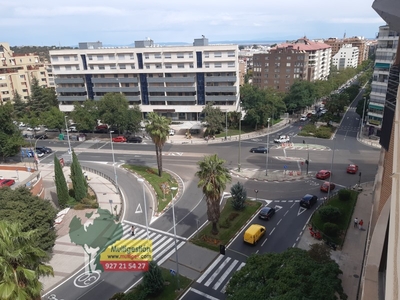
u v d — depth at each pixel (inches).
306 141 3038.9
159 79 3681.1
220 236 1470.2
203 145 3021.7
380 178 1267.2
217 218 1437.0
